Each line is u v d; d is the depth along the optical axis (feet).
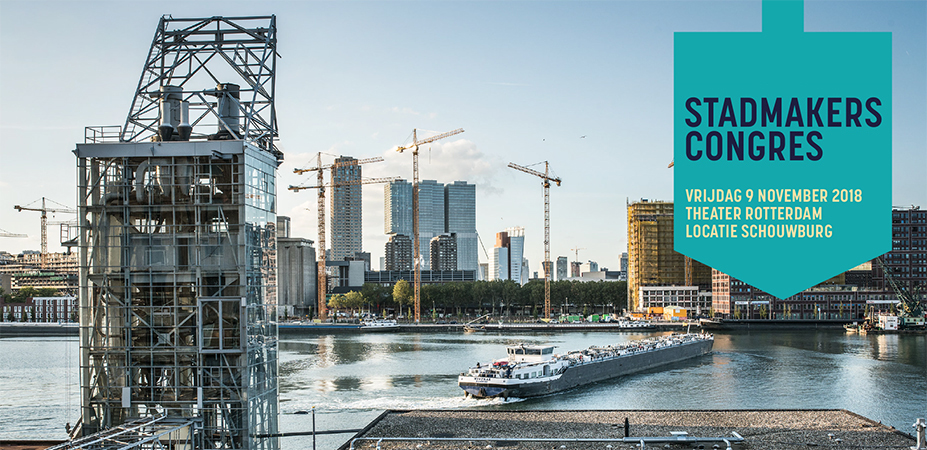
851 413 308.60
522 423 292.40
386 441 261.03
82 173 234.58
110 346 233.55
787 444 255.09
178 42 262.47
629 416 305.53
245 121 252.01
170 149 231.30
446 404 426.51
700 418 300.61
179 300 233.14
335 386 486.38
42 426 373.40
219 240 231.71
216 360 231.50
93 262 233.76
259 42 263.70
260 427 243.40
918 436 241.96
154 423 218.59
